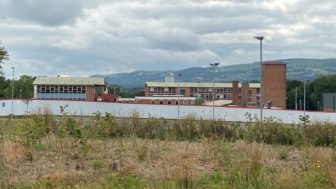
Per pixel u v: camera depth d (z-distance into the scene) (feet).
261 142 54.85
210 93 472.85
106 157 40.78
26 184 30.27
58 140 45.78
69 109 143.54
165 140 55.06
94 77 370.94
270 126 60.49
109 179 32.04
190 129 61.72
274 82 357.61
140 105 143.02
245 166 34.83
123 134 59.47
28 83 365.61
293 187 30.48
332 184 31.55
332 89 380.37
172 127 62.49
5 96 297.12
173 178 31.73
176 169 33.65
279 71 357.20
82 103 143.64
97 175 33.37
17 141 42.24
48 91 352.90
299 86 417.08
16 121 63.93
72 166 36.63
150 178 32.30
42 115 59.31
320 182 32.09
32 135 44.34
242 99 431.02
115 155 41.78
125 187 30.32
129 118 63.98
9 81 342.64
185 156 41.14
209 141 51.26
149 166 37.09
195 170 35.55
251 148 44.11
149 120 63.10
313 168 34.76
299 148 52.49
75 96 352.69
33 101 145.59
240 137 60.08
